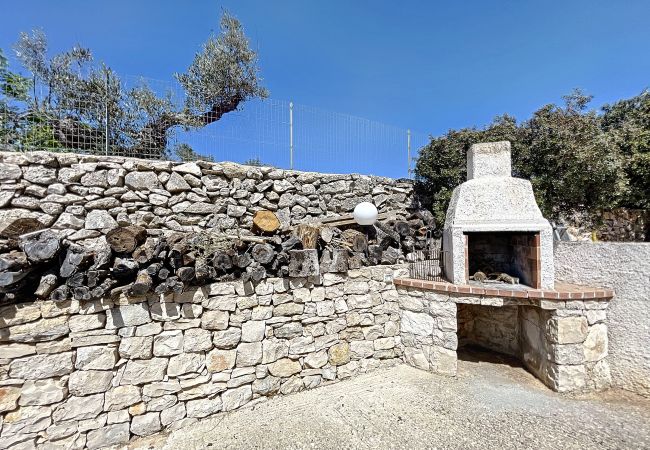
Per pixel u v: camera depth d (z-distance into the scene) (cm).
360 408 447
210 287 438
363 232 680
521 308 602
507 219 529
